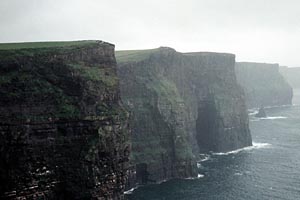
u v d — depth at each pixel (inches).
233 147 6860.2
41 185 2635.3
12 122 2571.4
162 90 5546.3
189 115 6235.2
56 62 2918.3
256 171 5295.3
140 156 5027.1
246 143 7086.6
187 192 4466.0
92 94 2925.7
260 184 4702.3
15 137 2564.0
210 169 5487.2
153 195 4382.4
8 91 2650.1
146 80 5531.5
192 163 5226.4
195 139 6343.5
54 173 2679.6
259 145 7116.1
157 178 5059.1
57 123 2719.0
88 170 2706.7
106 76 3179.1
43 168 2642.7
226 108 6879.9
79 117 2770.7
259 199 4175.7
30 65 2819.9
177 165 5251.0
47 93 2773.1
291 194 4320.9
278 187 4574.3
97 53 3201.3
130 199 4234.7
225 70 7317.9
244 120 7190.0
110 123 2903.5
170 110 5462.6
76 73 2918.3
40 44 3312.0
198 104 6875.0
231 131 6860.2
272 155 6264.8
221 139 6717.5
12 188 2541.8
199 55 6963.6
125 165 3024.1
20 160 2573.8
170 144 5344.5
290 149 6683.1
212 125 6845.5
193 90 6771.7
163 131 5334.6
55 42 3479.3
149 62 5708.7
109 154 2844.5
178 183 4896.7
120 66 5315.0
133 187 4776.1
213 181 4886.8
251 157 6166.3
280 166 5541.3
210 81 7081.7
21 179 2568.9
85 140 2778.1
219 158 6186.0
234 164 5733.3
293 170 5315.0
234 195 4311.0
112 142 2881.4
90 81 2942.9
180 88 6309.1
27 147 2596.0
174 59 6215.6
